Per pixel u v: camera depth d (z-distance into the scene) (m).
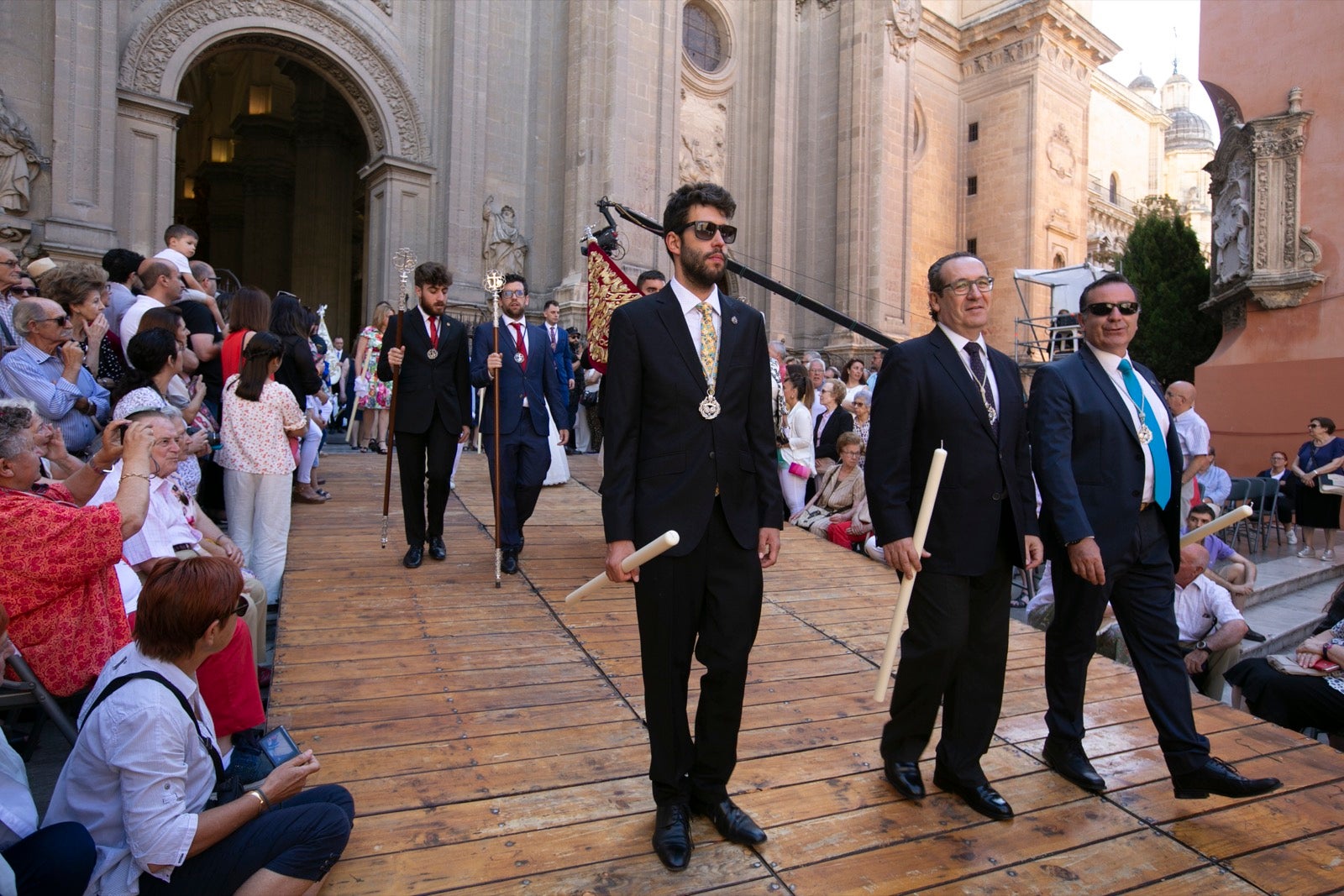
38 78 12.12
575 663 4.27
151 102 13.12
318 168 20.83
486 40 16.52
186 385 6.19
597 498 8.66
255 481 5.19
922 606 2.98
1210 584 5.54
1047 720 3.40
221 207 22.67
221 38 13.99
